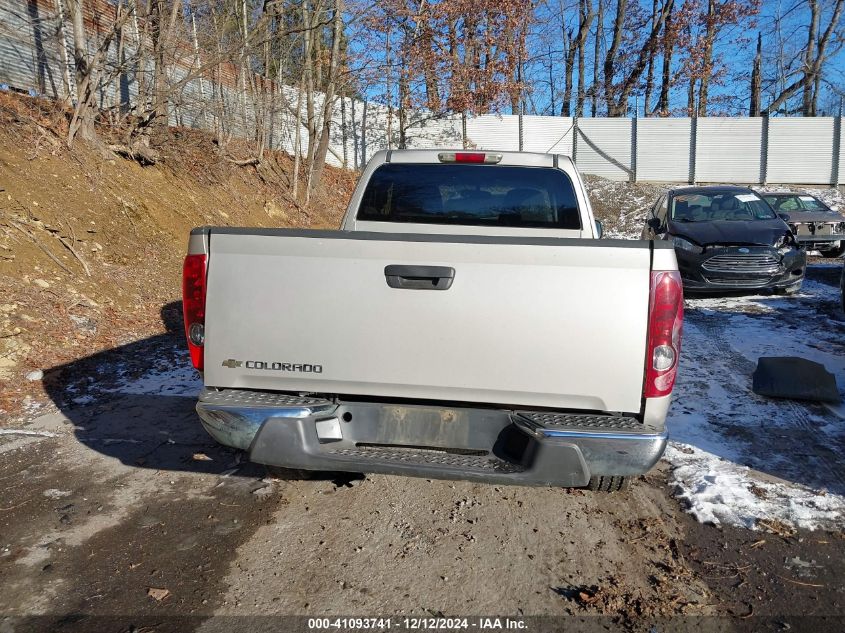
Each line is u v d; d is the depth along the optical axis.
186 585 2.76
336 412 2.97
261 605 2.63
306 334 2.91
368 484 3.74
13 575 2.80
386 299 2.84
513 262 2.76
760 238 9.12
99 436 4.36
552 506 3.51
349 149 24.20
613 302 2.72
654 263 2.71
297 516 3.37
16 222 6.89
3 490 3.59
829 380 5.11
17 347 5.54
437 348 2.83
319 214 16.38
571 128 26.70
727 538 3.19
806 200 14.68
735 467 3.95
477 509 3.47
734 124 26.02
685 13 30.95
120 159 9.95
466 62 24.89
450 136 26.05
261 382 2.99
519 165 4.13
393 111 23.94
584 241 2.73
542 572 2.90
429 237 2.80
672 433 4.50
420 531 3.24
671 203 10.60
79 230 7.70
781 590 2.77
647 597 2.72
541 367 2.78
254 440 2.86
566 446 2.67
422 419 2.93
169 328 7.04
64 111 9.36
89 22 10.05
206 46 11.65
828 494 3.60
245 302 2.95
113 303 7.04
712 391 5.36
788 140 25.89
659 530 3.27
